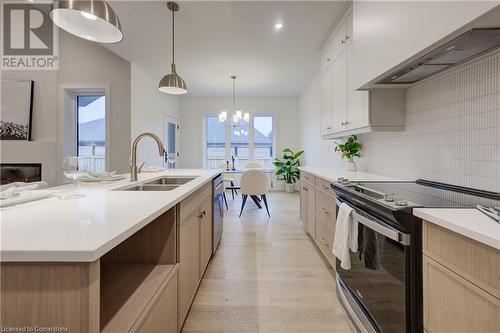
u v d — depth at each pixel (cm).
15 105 413
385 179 215
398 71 162
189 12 284
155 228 140
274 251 287
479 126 143
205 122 740
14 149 409
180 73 509
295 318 173
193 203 177
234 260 263
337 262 200
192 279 174
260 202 552
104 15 144
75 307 67
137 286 115
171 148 666
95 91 439
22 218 93
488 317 75
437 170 176
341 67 268
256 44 368
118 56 432
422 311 106
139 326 90
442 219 91
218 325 166
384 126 212
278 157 732
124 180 216
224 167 642
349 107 247
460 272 86
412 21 133
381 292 131
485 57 139
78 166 158
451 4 107
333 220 218
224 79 554
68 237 73
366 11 187
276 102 729
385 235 119
